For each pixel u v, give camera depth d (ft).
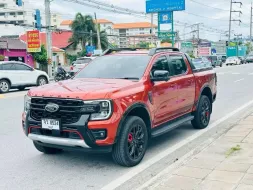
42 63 131.44
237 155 17.07
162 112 19.67
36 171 17.03
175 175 14.80
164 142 22.03
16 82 59.41
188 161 16.58
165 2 143.23
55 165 17.88
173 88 20.71
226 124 26.55
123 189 14.70
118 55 21.56
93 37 182.29
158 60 20.59
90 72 20.57
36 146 18.97
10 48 121.80
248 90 51.13
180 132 24.58
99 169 17.13
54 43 199.93
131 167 17.31
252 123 24.40
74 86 17.20
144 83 18.24
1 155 19.74
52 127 15.96
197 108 24.44
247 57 208.23
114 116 15.67
